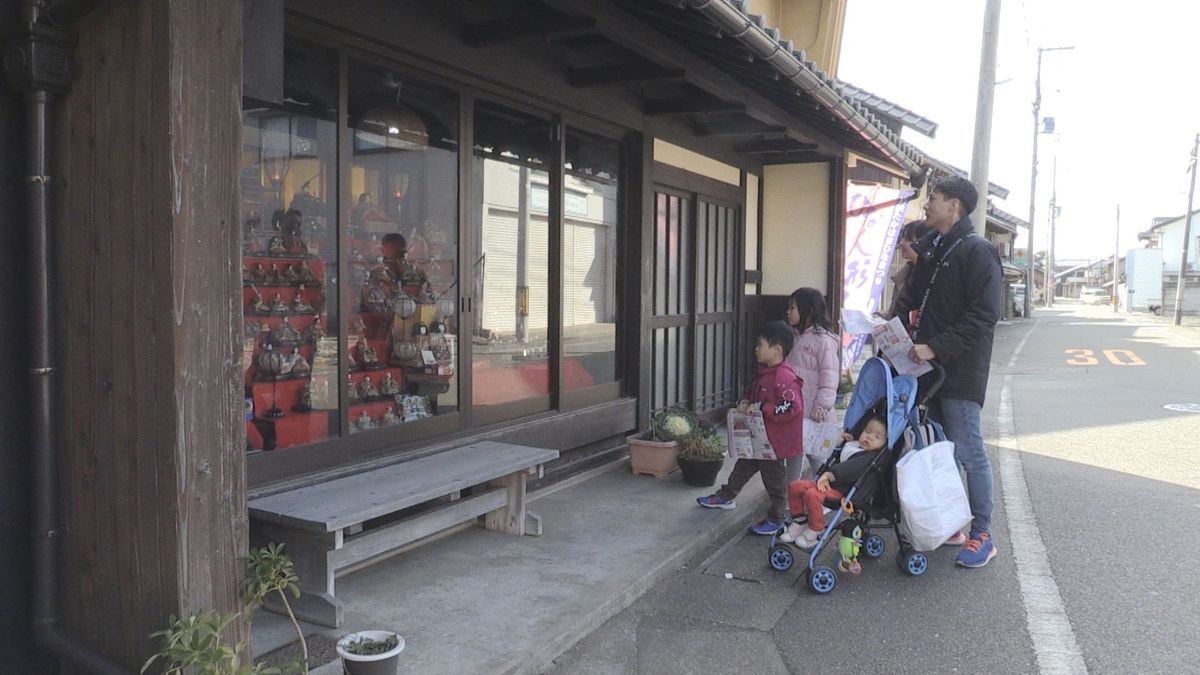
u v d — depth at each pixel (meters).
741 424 5.14
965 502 4.57
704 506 5.46
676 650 3.70
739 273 8.91
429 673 3.23
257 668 2.53
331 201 4.29
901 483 4.41
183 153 2.37
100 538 2.63
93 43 2.52
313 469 4.14
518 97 5.40
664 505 5.56
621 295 6.79
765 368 5.09
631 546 4.75
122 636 2.59
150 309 2.44
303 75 4.09
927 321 4.88
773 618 4.05
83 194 2.58
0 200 2.63
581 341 6.32
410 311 4.84
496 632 3.61
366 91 4.45
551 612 3.83
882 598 4.32
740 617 4.05
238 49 2.50
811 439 5.22
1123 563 4.83
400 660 3.33
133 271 2.47
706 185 8.02
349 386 4.46
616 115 6.29
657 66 5.42
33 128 2.57
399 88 4.63
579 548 4.70
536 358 5.85
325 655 3.35
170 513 2.44
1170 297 39.69
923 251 5.03
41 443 2.65
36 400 2.64
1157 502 6.14
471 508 4.54
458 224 5.06
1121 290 55.62
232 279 2.53
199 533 2.48
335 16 4.02
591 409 6.26
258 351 4.00
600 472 6.38
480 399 5.33
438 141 4.93
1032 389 12.77
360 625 3.65
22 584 2.77
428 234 4.93
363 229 4.53
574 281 6.20
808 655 3.67
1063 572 4.69
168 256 2.38
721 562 4.80
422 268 4.90
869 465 4.49
